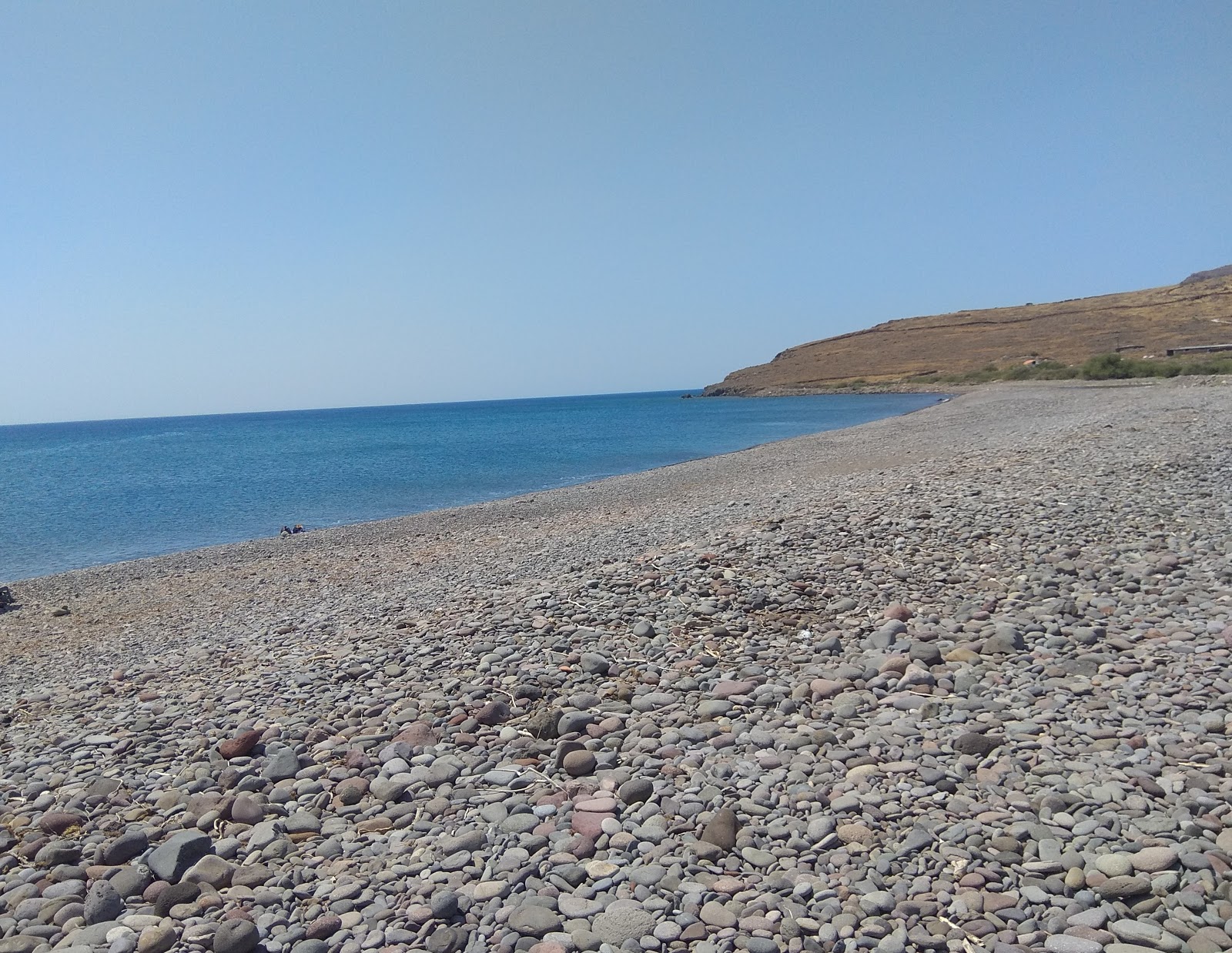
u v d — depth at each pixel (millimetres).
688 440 65750
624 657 7809
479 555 18750
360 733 6594
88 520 34719
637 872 4410
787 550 10750
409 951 3910
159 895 4430
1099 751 5375
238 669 8938
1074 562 9422
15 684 11211
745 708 6562
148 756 6445
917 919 3908
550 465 50031
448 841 4836
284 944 4020
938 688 6645
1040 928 3799
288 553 22781
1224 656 6527
